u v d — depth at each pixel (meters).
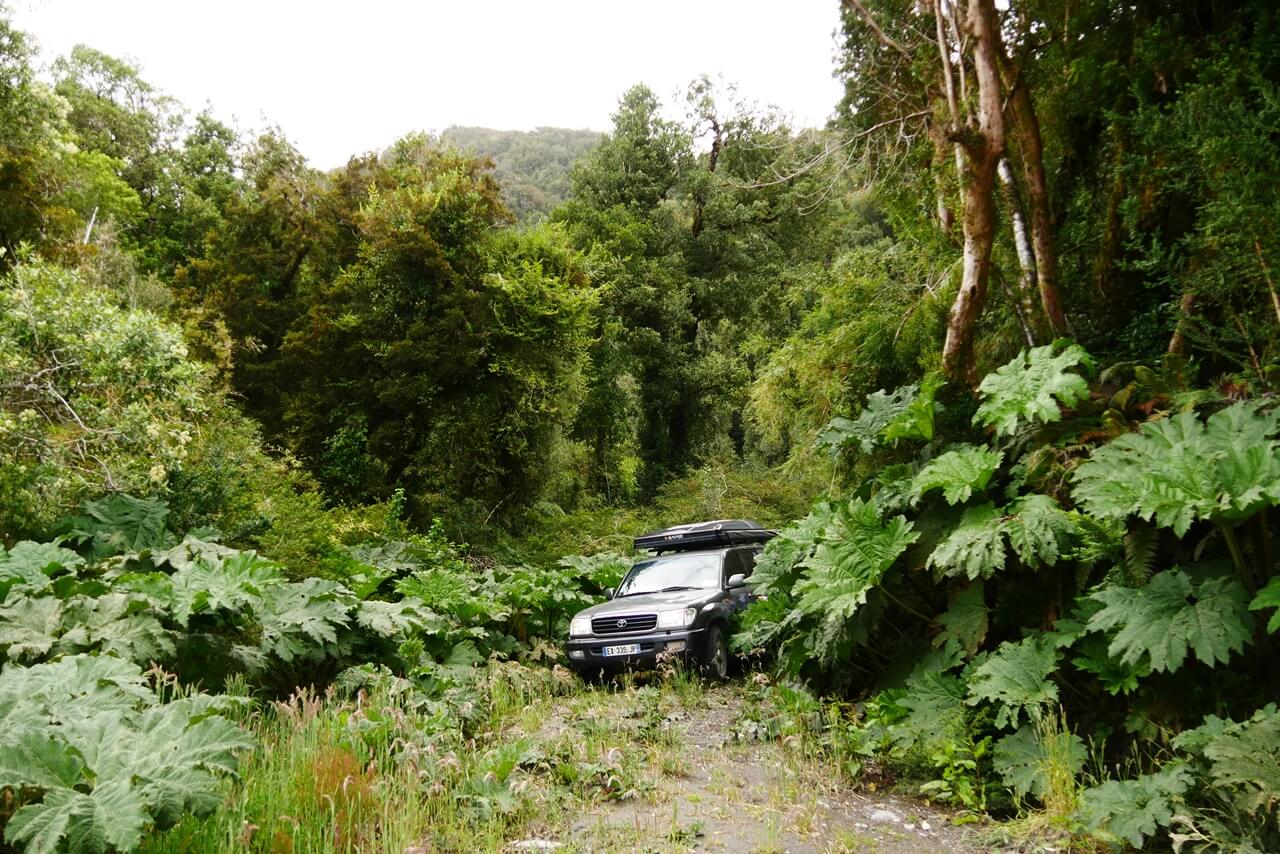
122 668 3.91
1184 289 5.65
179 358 9.91
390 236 18.45
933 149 9.10
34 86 15.34
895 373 9.23
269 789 3.66
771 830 4.08
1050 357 5.52
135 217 26.89
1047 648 4.64
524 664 8.80
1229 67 5.71
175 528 8.84
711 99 29.66
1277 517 4.38
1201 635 3.81
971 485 5.34
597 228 29.58
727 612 8.97
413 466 18.22
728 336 34.09
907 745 4.86
